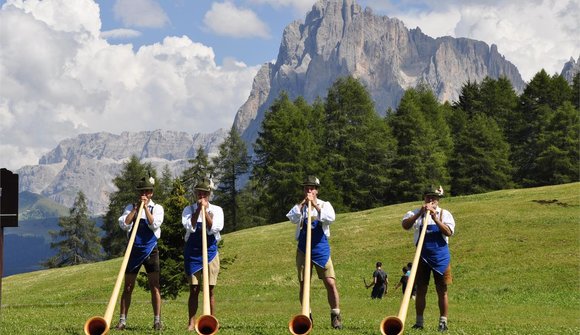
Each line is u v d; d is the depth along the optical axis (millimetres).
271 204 88188
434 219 12078
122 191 104000
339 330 11922
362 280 39938
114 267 53500
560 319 20250
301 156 87438
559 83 106062
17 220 15383
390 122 98438
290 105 93125
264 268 45438
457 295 32844
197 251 12500
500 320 18891
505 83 114688
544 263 37375
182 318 16750
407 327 12734
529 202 52750
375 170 90625
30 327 12531
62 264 112500
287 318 15805
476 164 91938
